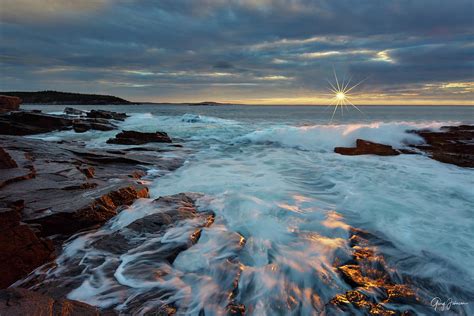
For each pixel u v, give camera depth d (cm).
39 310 254
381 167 1063
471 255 447
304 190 774
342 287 368
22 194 550
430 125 1647
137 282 360
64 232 484
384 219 577
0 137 1284
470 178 903
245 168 1069
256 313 324
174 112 6812
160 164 1094
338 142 1528
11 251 361
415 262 425
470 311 332
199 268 396
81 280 363
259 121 3678
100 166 996
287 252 441
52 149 1094
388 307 335
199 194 683
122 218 544
